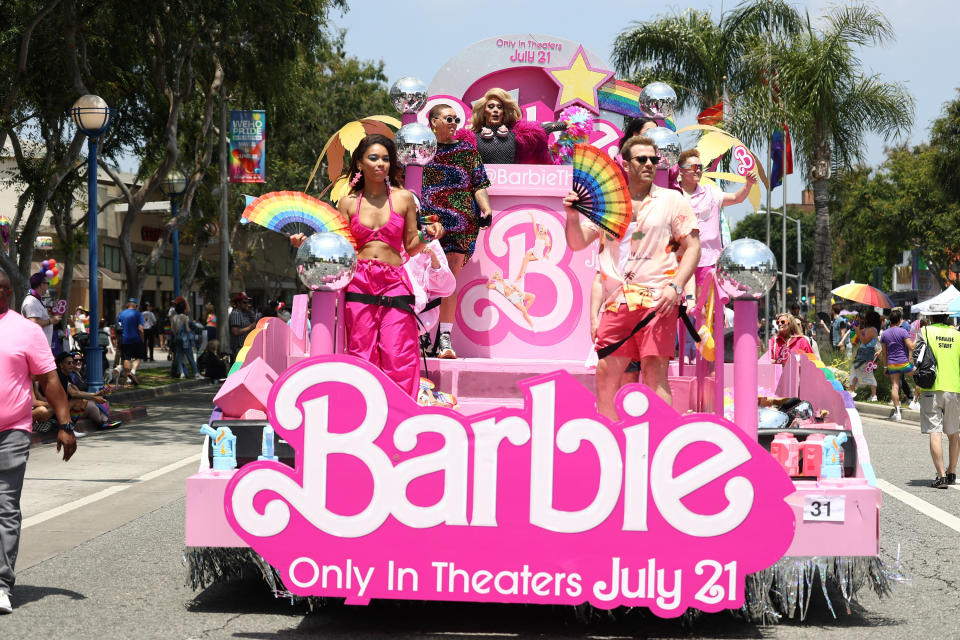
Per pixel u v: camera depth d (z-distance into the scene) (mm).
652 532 4836
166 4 20516
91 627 5340
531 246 7086
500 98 7457
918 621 5625
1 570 5703
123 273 48594
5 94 20719
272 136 33438
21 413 5934
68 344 18453
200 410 19781
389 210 5941
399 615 5648
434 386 6430
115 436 15414
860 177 51750
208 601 5957
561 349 7062
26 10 19984
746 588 5289
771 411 5977
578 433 4852
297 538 4922
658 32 30391
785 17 30094
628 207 5523
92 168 18703
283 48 23719
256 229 52656
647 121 7039
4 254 19922
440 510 4875
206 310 36875
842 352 30656
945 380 11117
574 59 7961
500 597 4871
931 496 10602
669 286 5453
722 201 8281
